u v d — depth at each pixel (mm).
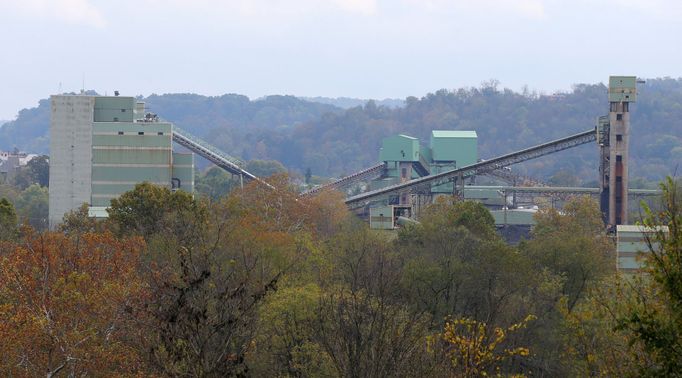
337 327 54875
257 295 49156
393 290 69438
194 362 44906
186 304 46125
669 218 41000
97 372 61156
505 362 85938
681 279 39438
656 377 39625
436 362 51500
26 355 61781
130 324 61312
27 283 67500
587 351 49250
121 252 85375
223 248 93125
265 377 69312
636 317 40094
